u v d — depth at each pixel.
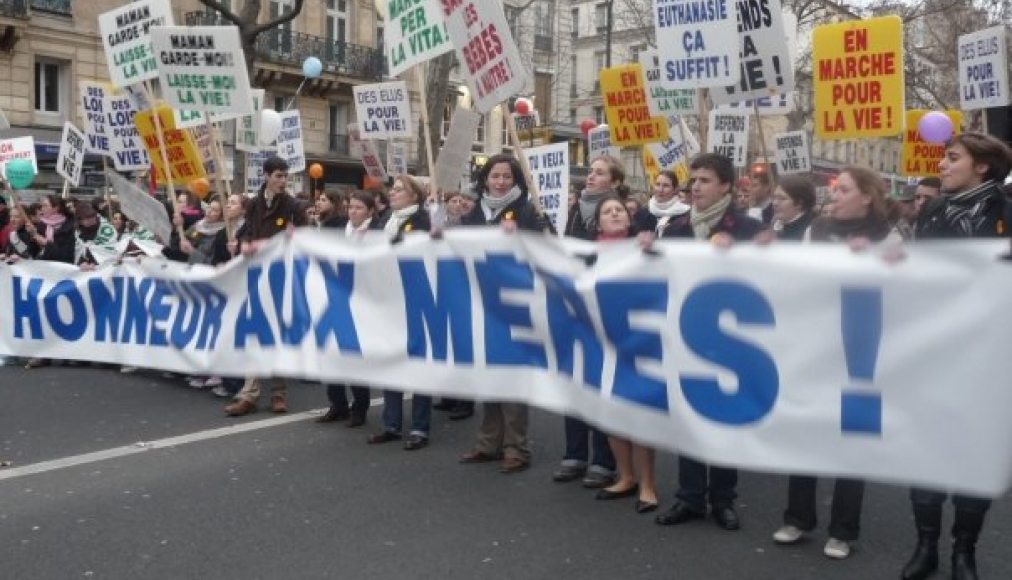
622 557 4.30
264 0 29.61
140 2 8.35
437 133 17.22
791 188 4.73
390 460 5.88
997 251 3.09
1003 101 8.27
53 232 9.94
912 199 8.55
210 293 6.52
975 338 3.12
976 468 3.13
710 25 6.01
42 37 24.94
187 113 9.26
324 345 5.63
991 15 26.80
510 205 5.73
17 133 24.12
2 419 6.79
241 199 7.96
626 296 4.05
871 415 3.34
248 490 5.21
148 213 8.48
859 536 4.63
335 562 4.21
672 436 3.89
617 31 45.78
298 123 12.52
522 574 4.10
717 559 4.29
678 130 10.98
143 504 4.96
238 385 7.58
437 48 7.02
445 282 4.97
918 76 29.66
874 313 3.32
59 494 5.10
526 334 4.66
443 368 5.01
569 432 5.51
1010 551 4.45
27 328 7.75
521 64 5.61
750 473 5.70
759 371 3.60
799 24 26.44
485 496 5.18
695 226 4.70
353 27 31.88
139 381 8.21
